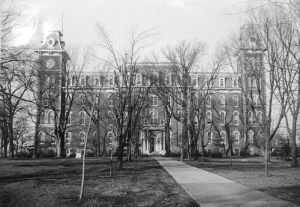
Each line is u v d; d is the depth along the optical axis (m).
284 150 53.91
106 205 10.38
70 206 10.33
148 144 66.19
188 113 41.25
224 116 69.44
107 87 48.06
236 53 26.27
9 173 19.98
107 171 21.50
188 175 19.23
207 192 12.75
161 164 30.11
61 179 16.38
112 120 43.66
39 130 62.81
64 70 46.22
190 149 43.75
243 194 12.25
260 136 65.12
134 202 10.80
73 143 65.94
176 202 10.88
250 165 30.70
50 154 63.03
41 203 11.10
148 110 57.16
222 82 70.81
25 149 68.06
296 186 14.37
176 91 46.41
